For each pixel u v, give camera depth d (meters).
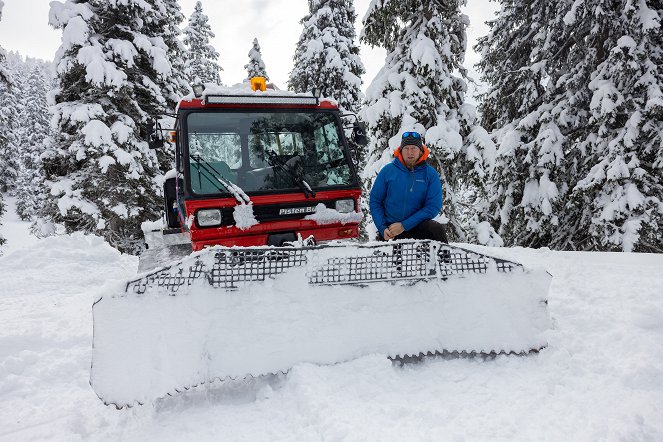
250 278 2.79
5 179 47.38
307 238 4.01
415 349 2.92
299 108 4.48
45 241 8.33
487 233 11.15
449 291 3.00
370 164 10.39
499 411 2.36
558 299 4.12
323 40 17.27
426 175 3.82
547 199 10.27
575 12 9.59
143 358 2.51
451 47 9.89
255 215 4.00
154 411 2.62
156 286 2.61
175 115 4.42
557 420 2.22
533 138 11.25
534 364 2.87
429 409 2.38
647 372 2.53
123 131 12.78
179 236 4.90
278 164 4.25
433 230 3.62
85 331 4.31
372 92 10.11
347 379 2.67
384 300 2.95
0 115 20.39
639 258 5.41
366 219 14.80
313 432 2.23
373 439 2.11
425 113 9.55
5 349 3.84
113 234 13.71
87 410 2.79
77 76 13.70
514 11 12.28
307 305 2.84
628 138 9.02
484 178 9.63
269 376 2.88
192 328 2.62
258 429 2.35
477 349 2.93
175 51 16.92
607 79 9.62
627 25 9.16
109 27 13.73
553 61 11.27
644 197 8.98
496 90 12.84
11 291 6.12
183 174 3.99
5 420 2.70
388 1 9.66
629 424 2.08
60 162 13.66
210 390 2.80
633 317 3.38
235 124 4.24
